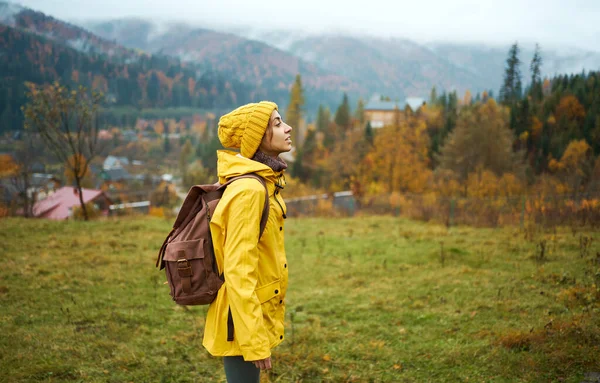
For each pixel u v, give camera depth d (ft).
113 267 23.70
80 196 47.24
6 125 224.53
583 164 78.89
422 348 13.76
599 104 120.88
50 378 11.19
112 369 12.04
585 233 30.58
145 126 618.44
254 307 6.17
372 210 64.23
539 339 12.85
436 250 28.48
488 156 136.15
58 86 47.03
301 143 289.74
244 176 6.70
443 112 279.90
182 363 12.62
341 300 19.74
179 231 6.90
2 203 61.26
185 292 6.61
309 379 11.77
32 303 17.46
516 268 22.89
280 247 7.14
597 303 15.43
